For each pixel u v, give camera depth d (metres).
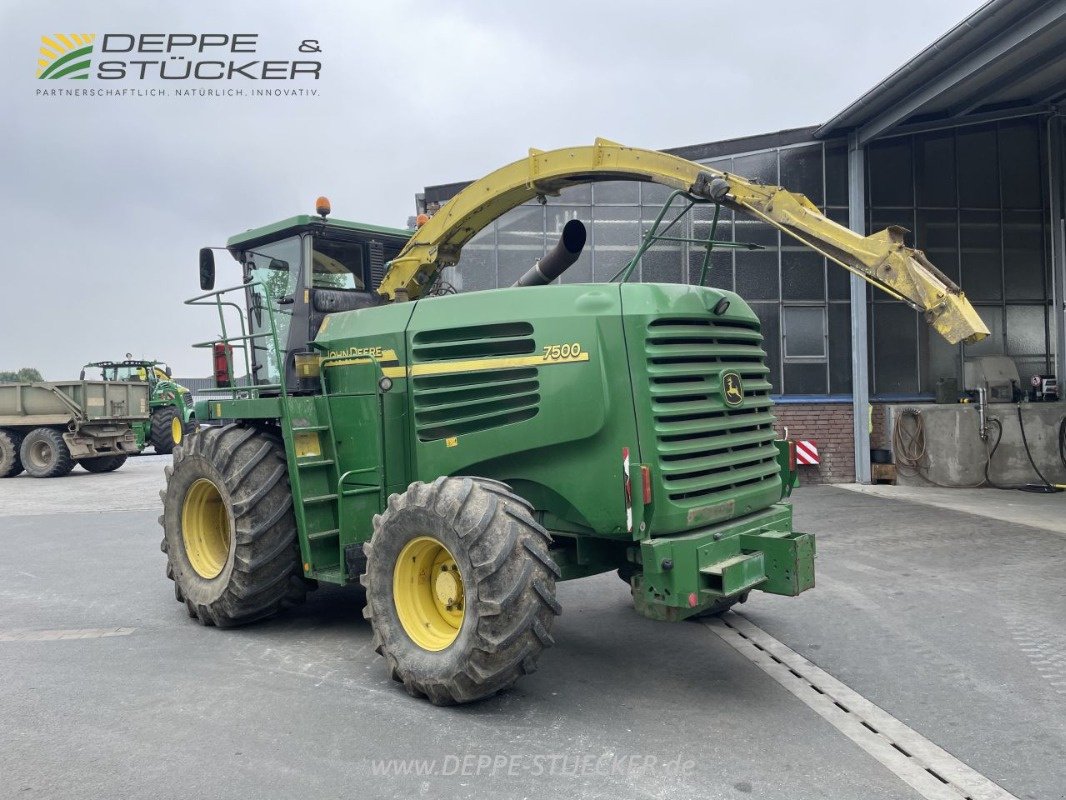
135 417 16.30
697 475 3.94
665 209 5.02
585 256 12.20
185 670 4.27
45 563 7.19
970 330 3.93
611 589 6.25
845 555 7.10
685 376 3.93
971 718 3.65
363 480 4.68
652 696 3.91
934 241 12.55
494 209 5.89
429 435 4.45
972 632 4.93
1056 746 3.36
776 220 4.69
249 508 4.78
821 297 12.12
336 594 6.09
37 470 15.09
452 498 3.64
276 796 2.90
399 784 2.99
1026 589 5.91
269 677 4.16
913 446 11.57
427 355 4.48
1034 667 4.32
